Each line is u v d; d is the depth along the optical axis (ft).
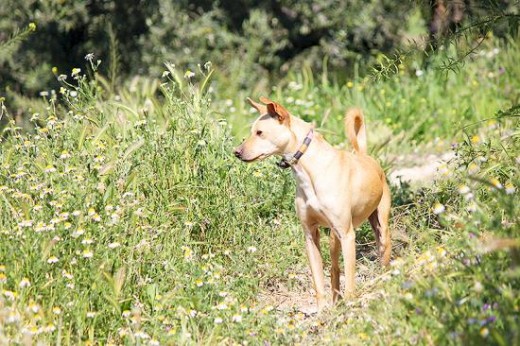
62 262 28.12
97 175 32.12
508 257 25.25
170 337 26.30
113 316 27.45
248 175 37.76
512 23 33.94
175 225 34.12
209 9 69.62
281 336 26.40
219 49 69.67
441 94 61.00
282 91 69.31
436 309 24.71
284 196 37.91
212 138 37.88
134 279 28.94
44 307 26.76
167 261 29.94
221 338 26.55
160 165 35.50
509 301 22.84
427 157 54.13
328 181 29.84
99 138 35.14
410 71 65.00
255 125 30.58
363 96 62.59
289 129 30.19
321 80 70.18
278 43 71.15
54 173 31.94
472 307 23.85
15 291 26.30
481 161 34.32
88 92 39.47
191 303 28.12
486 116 57.72
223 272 32.99
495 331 21.30
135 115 39.01
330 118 59.88
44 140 35.99
